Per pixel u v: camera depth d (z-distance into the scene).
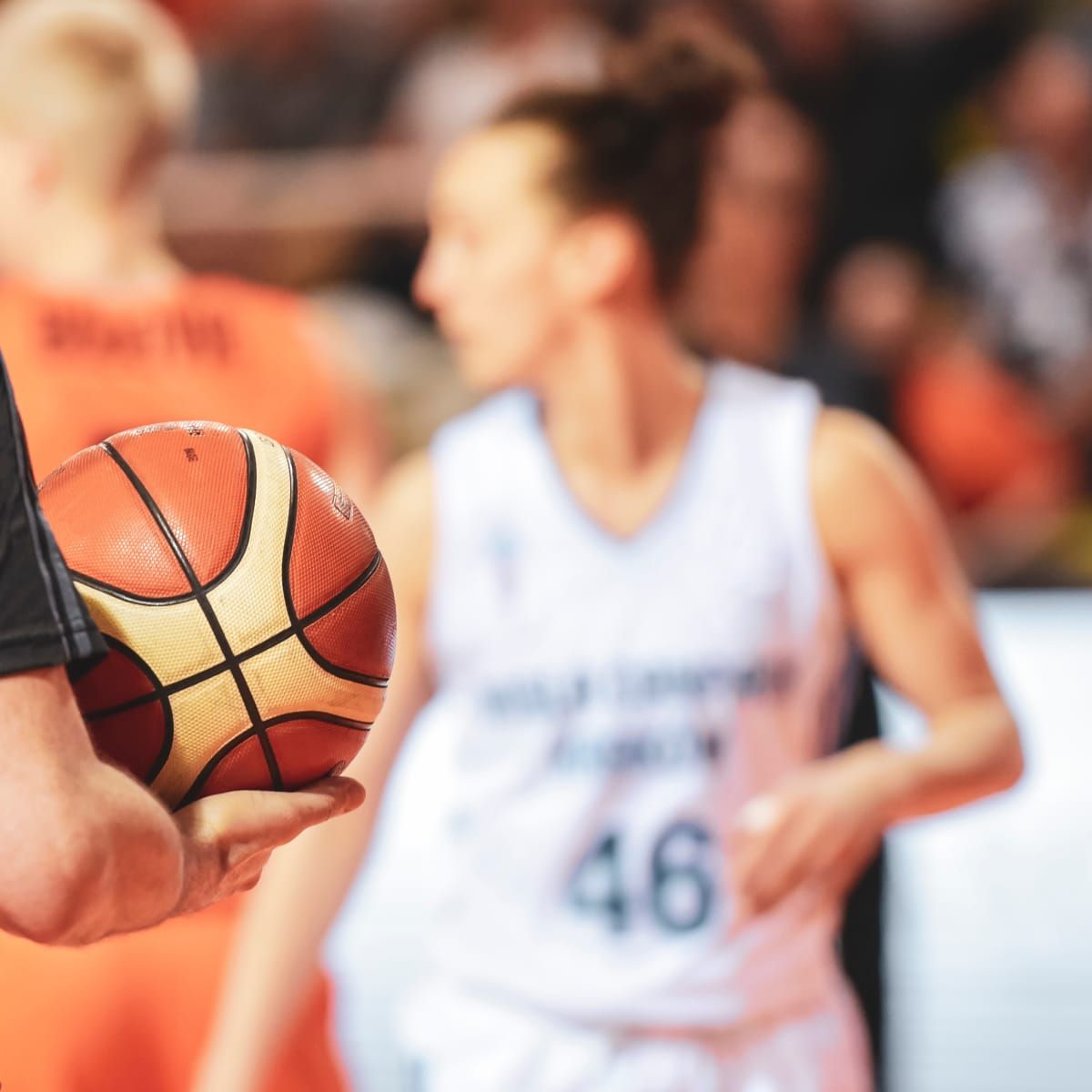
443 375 23.33
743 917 8.50
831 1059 9.02
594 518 9.05
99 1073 9.34
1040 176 30.14
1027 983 14.30
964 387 25.91
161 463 5.35
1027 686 21.55
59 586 4.63
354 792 5.56
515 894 8.95
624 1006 8.75
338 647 5.35
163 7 29.44
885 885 10.80
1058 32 32.53
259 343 10.80
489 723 9.09
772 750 9.05
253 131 28.88
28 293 10.27
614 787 8.91
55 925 4.47
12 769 4.39
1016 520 26.03
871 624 9.16
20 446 4.62
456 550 9.11
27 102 10.27
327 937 8.90
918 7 31.45
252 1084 8.65
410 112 29.30
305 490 5.48
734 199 13.78
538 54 29.83
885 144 30.45
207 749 5.18
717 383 9.34
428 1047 9.13
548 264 9.13
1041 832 17.55
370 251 27.12
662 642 8.92
